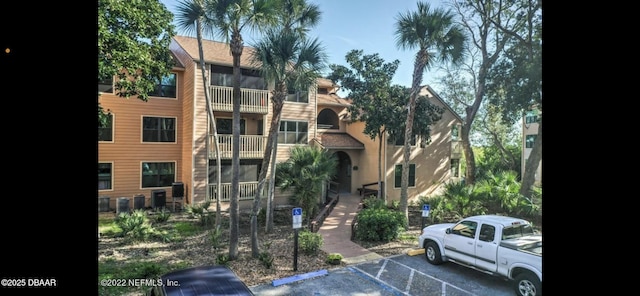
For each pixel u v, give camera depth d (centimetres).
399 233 1154
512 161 2256
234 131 888
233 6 854
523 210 1174
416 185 2008
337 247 1041
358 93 1738
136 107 1598
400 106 1708
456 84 2411
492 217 773
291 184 1370
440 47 1316
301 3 1180
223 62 1614
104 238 1130
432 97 2094
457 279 779
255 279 770
